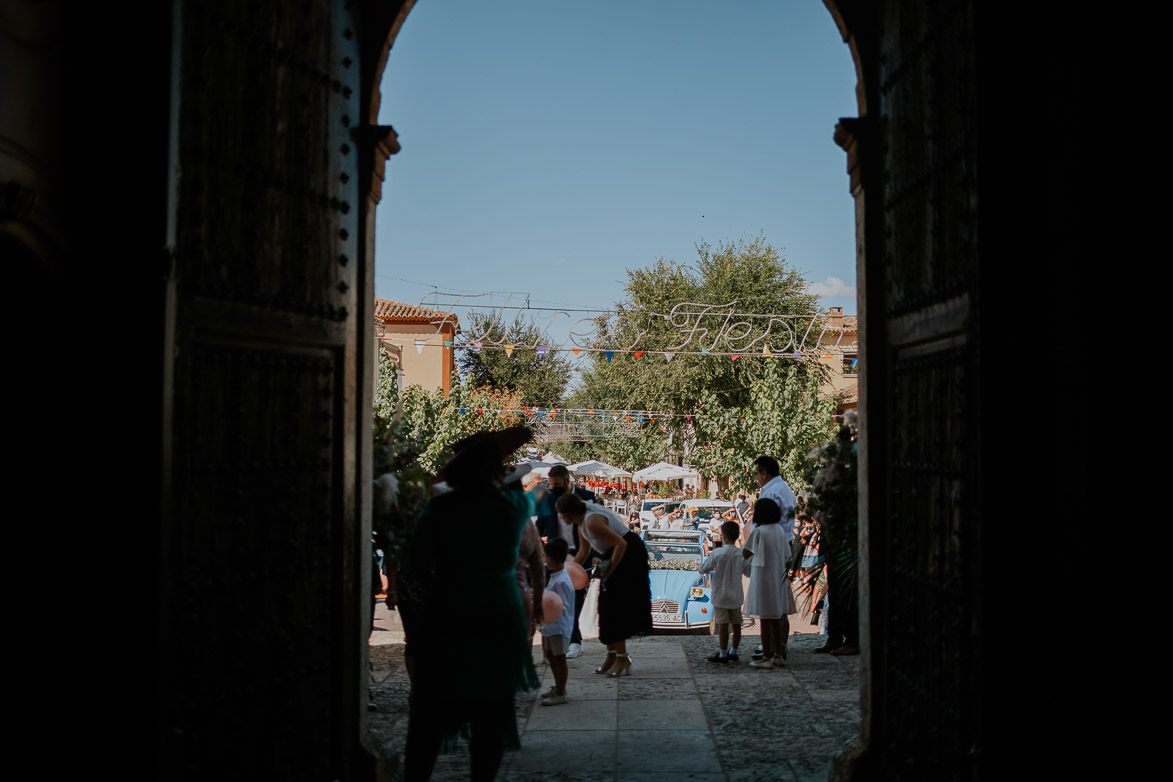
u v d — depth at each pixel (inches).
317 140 167.0
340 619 173.2
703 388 1349.7
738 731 245.1
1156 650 117.0
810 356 1235.9
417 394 1042.7
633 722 256.4
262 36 146.6
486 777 171.0
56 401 117.0
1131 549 119.4
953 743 142.5
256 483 144.7
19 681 115.6
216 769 132.2
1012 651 127.4
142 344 117.3
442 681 169.5
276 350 151.6
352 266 182.1
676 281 1381.6
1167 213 117.9
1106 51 121.9
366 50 191.8
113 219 118.2
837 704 271.1
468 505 176.2
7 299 115.3
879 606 187.0
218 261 133.8
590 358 1724.9
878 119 192.7
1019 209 129.3
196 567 127.3
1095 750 120.6
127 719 114.8
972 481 132.8
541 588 236.2
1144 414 118.9
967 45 134.5
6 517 116.3
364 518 188.4
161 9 118.7
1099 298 121.3
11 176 105.2
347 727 175.8
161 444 117.0
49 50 113.0
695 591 540.1
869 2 194.4
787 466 1127.6
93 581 116.0
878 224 191.2
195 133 127.3
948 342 147.7
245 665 140.7
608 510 323.0
